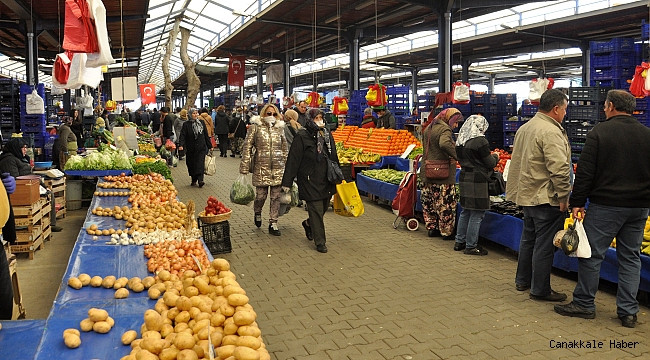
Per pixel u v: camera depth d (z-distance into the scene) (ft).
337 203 25.16
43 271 20.38
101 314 9.99
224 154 69.05
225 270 10.69
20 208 21.83
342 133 49.47
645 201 14.46
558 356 12.91
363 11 61.21
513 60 99.66
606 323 15.01
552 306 16.35
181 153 60.39
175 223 18.57
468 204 22.13
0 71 101.91
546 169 15.97
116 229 18.02
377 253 22.70
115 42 80.33
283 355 12.98
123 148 39.50
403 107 56.13
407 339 13.93
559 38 70.33
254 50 96.84
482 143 21.59
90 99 60.64
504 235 22.25
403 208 26.96
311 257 22.04
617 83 35.50
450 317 15.46
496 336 14.11
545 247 16.48
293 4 58.95
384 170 36.91
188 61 83.41
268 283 18.65
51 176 29.76
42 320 10.29
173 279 12.35
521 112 50.88
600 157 14.60
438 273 19.81
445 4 49.44
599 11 55.72
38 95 47.21
